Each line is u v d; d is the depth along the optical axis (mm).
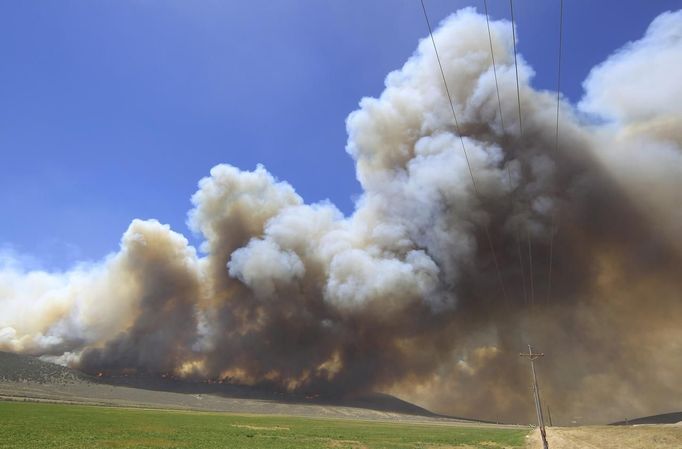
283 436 56469
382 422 125875
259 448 39844
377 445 48688
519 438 59750
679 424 57281
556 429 70125
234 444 43062
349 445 47500
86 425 55750
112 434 46750
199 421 79938
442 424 131000
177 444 40719
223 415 115438
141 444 39125
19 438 38250
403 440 56500
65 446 34969
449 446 49625
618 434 50531
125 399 175250
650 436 46031
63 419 63031
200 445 40750
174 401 188875
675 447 40750
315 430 71188
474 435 68062
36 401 119938
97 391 187500
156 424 65312
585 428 64375
